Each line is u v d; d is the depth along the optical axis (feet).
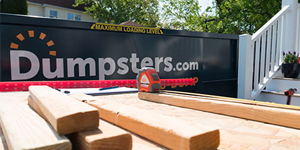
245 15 47.83
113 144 2.22
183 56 13.73
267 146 2.79
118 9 73.87
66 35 10.23
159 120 2.99
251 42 15.62
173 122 2.87
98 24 10.80
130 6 76.64
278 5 46.91
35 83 9.12
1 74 9.03
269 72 17.02
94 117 2.43
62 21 9.95
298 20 17.54
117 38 11.47
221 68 15.65
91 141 2.10
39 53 9.71
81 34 10.57
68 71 10.38
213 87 15.37
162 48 12.91
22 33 9.33
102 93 7.30
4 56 9.06
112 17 75.25
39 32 9.66
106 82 10.87
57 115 2.31
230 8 50.34
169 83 13.01
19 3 50.57
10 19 8.96
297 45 17.67
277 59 17.22
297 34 17.57
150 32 12.33
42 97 3.32
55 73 10.09
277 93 15.52
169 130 2.59
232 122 3.93
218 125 3.74
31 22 9.34
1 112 3.42
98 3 75.20
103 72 11.20
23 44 9.38
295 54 16.15
